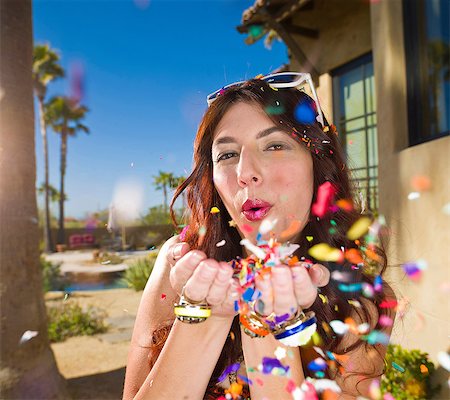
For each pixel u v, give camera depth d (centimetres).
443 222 313
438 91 405
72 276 1305
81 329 719
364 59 649
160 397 101
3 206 368
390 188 392
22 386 355
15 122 375
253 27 718
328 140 125
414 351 316
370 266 148
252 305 89
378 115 428
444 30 415
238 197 108
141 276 923
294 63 821
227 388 122
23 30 383
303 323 90
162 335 128
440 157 320
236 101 116
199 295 91
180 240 143
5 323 358
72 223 3891
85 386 502
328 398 112
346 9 673
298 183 108
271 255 87
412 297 332
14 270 366
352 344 124
